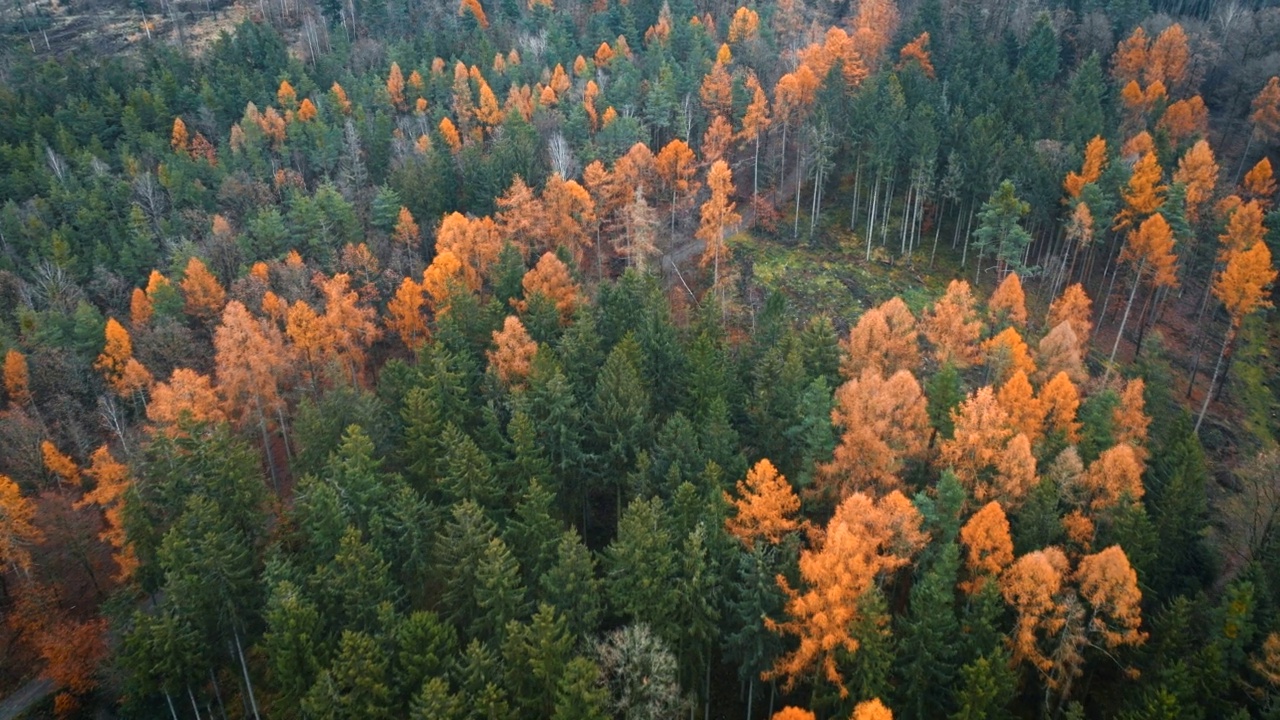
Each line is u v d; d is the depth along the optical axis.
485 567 44.66
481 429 56.62
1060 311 74.62
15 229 84.69
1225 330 88.19
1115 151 87.75
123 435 66.00
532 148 91.75
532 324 66.06
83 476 65.38
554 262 71.44
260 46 126.88
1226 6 131.25
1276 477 59.12
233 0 171.75
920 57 111.94
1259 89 111.81
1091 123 92.00
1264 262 70.44
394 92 113.44
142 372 66.38
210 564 47.94
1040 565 42.66
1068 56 126.25
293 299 74.88
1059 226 88.25
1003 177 85.94
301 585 47.41
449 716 38.22
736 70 111.50
